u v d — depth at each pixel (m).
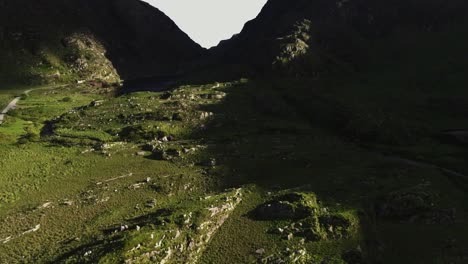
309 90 178.00
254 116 147.88
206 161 105.69
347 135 136.00
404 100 164.38
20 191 90.31
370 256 67.69
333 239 70.69
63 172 99.81
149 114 144.12
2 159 106.94
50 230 75.69
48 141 124.31
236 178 96.44
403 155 117.75
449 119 146.75
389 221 78.44
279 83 190.62
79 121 146.25
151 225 71.50
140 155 111.31
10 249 70.38
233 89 177.88
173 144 119.75
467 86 173.00
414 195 81.50
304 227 72.81
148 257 64.75
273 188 90.06
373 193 85.56
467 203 85.00
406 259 67.75
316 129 140.50
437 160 112.19
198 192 90.12
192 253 68.06
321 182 91.88
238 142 121.38
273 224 75.38
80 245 69.75
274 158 108.56
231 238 72.44
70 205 84.12
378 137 129.88
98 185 92.88
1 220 79.12
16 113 169.88
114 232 72.25
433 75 188.12
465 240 71.38
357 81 194.12
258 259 66.25
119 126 137.00
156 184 92.00
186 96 165.00
